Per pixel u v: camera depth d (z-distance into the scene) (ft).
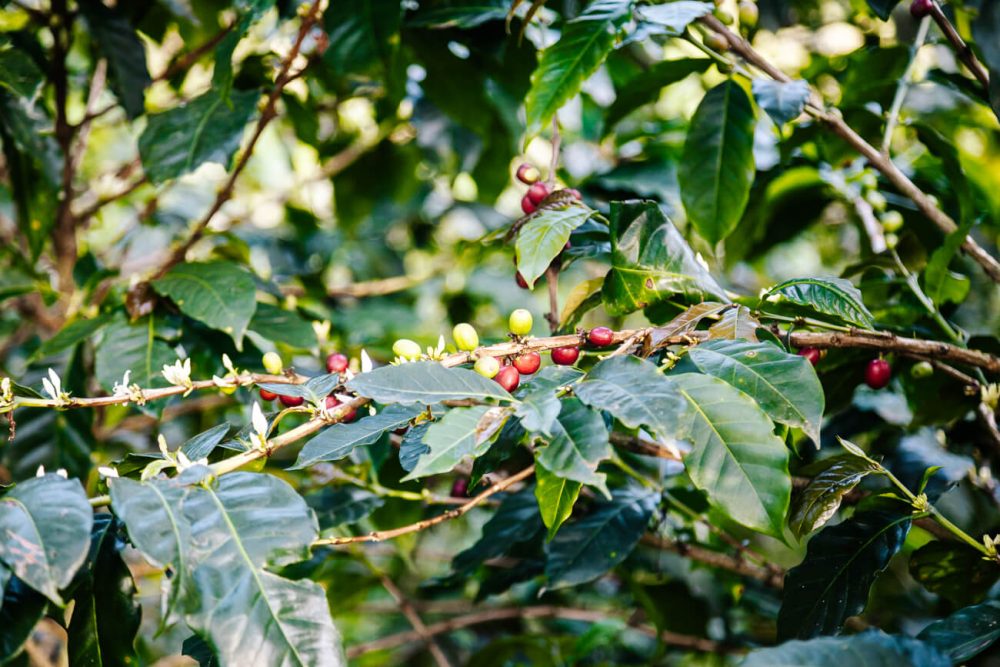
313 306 10.14
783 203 8.50
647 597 7.61
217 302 6.42
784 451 3.65
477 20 7.20
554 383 3.95
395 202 11.88
